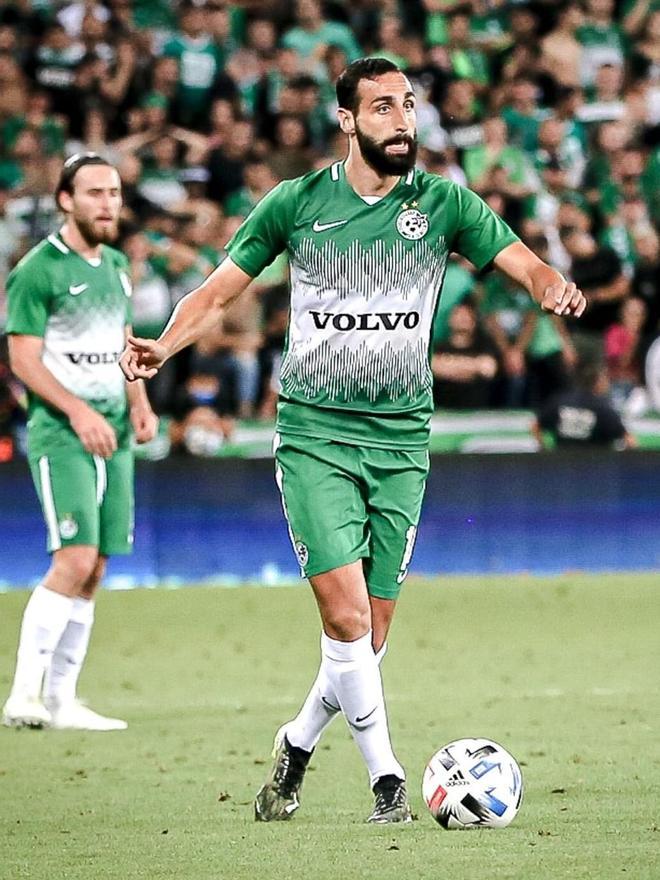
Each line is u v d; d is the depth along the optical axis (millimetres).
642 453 58531
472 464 57781
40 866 18172
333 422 20688
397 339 20625
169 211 61906
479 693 34906
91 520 31672
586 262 62844
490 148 65812
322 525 20344
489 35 70500
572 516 58250
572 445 59281
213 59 66125
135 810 22359
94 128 64062
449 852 18281
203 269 60688
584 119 68938
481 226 20781
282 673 39125
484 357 59094
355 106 20328
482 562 57938
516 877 16719
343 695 20562
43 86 65125
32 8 66438
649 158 67875
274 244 20828
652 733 28953
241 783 24703
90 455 31797
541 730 29500
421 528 57781
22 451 56094
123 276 32750
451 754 20344
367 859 17984
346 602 20312
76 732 30875
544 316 59562
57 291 31688
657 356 62500
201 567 56375
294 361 20844
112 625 47656
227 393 58562
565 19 70875
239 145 64250
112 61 65812
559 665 39531
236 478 56594
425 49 69125
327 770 25859
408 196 20578
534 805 21781
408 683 36688
